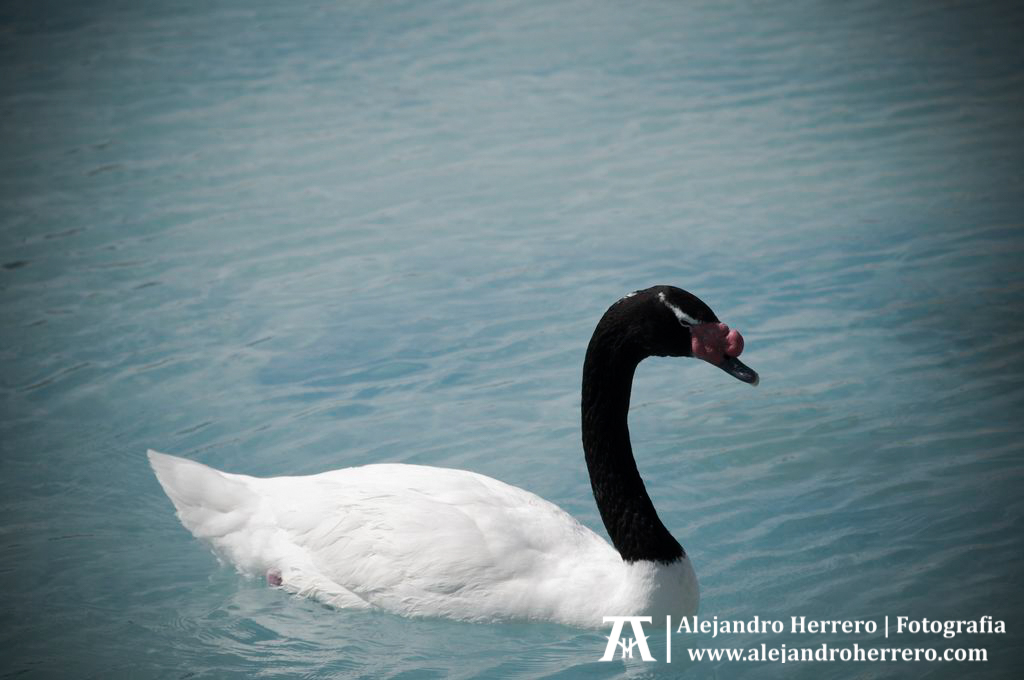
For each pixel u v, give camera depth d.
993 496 10.37
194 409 12.55
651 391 12.95
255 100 22.19
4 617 9.23
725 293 14.76
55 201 18.09
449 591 9.02
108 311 14.77
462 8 27.98
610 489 8.96
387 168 19.22
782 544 9.97
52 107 22.03
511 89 22.53
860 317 13.98
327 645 8.92
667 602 8.83
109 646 8.89
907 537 9.91
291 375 13.25
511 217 17.41
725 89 22.25
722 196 17.84
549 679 8.48
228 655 8.80
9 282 15.56
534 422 12.20
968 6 26.61
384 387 12.95
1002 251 15.40
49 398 12.77
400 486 9.40
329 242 16.69
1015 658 8.32
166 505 10.95
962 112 20.53
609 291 14.98
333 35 26.00
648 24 26.41
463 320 14.45
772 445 11.55
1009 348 12.99
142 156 19.81
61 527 10.52
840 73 22.78
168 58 24.66
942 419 11.73
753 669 8.47
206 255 16.34
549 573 8.99
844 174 18.36
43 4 28.83
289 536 9.52
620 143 19.98
